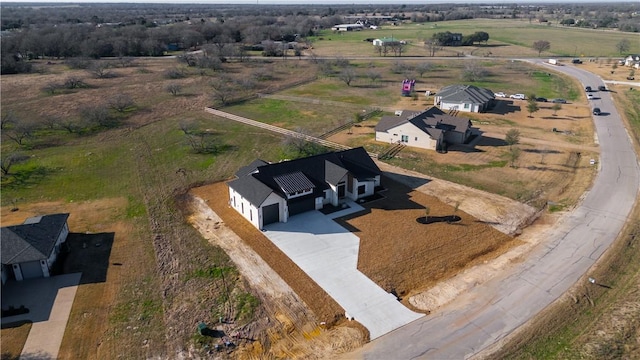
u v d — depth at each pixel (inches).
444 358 994.7
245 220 1608.0
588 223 1565.0
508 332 1065.5
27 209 1716.3
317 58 5236.2
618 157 2191.2
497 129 2652.6
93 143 2463.1
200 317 1135.0
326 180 1701.5
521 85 3887.8
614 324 1076.5
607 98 3390.7
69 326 1109.1
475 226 1557.6
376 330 1082.1
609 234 1491.1
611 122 2775.6
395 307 1162.6
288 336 1069.8
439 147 2317.9
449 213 1648.6
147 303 1189.1
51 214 1592.0
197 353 1023.6
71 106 3191.4
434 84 3956.7
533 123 2778.1
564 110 3080.7
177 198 1796.3
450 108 3093.0
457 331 1072.8
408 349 1021.2
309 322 1113.4
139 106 3213.6
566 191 1828.2
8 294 1217.4
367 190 1784.0
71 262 1365.7
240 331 1087.0
